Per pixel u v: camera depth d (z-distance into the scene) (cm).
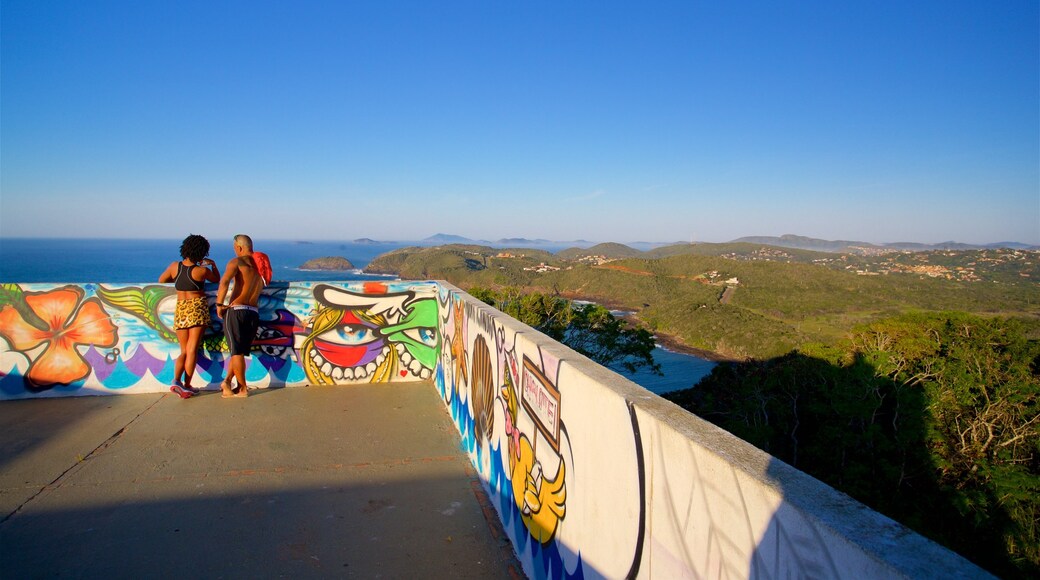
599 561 160
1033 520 817
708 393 1514
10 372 412
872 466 988
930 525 893
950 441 944
